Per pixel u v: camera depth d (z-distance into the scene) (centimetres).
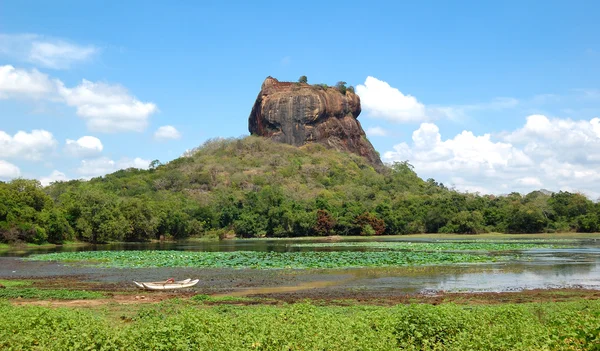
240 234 11688
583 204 11619
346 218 11844
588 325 1405
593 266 4269
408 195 13875
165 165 17062
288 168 16462
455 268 4144
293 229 11581
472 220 11569
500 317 1633
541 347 1266
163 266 4522
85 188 11831
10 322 1455
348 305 2428
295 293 2902
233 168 16350
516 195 13712
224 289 3097
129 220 9375
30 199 8131
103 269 4316
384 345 1303
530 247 6606
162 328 1347
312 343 1295
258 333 1366
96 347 1276
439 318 1448
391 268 4175
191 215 11475
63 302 2575
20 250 6975
